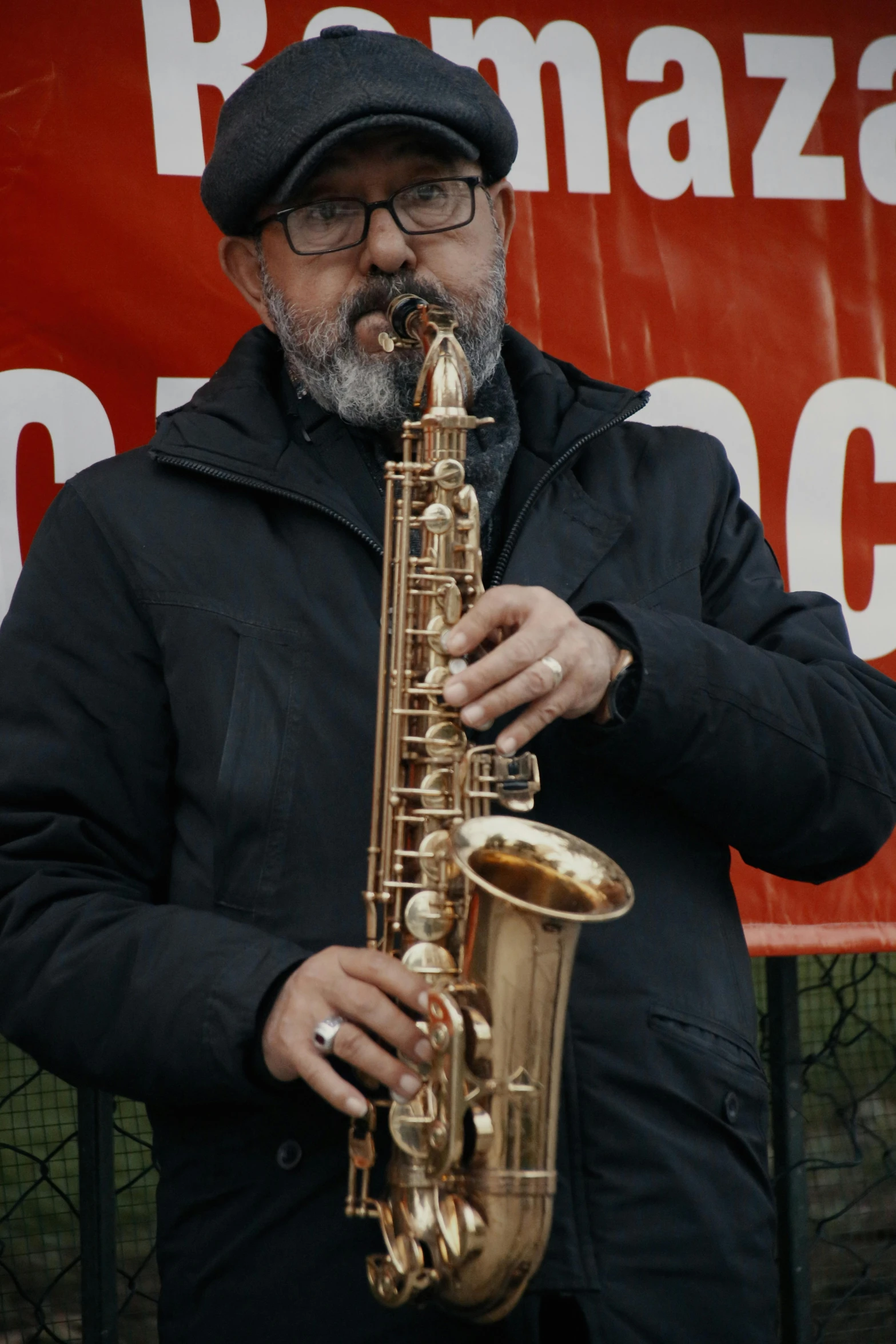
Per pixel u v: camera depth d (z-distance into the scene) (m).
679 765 4.08
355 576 4.43
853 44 7.00
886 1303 8.40
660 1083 4.07
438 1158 3.56
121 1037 3.88
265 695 4.29
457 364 4.30
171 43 6.35
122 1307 6.86
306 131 4.46
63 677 4.39
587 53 6.72
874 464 6.95
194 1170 4.14
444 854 3.97
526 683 3.79
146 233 6.32
